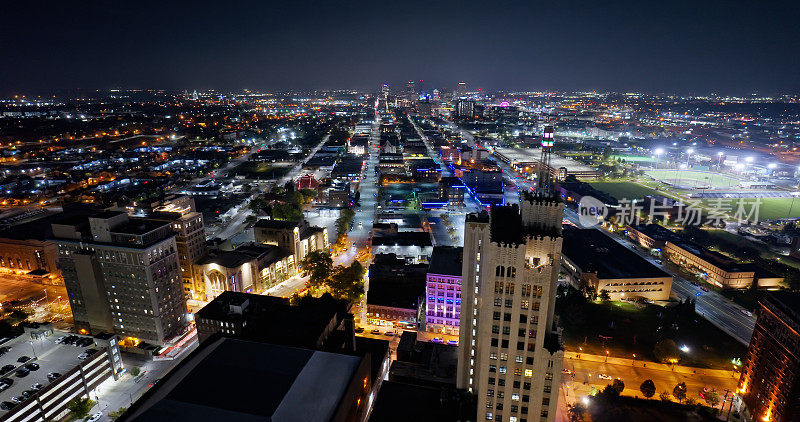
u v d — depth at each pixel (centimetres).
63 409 14625
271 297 18800
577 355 18550
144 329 18712
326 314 15825
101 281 18675
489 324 9944
